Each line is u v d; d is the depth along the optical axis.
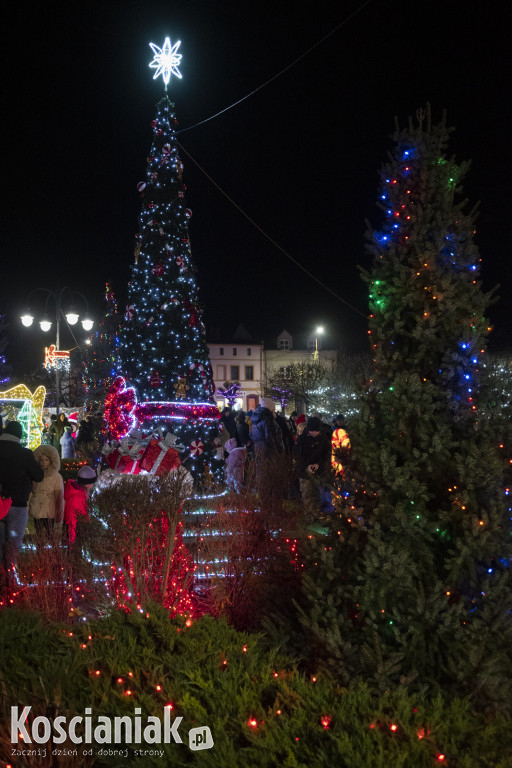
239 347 69.19
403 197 3.82
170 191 12.89
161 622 3.69
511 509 3.41
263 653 3.55
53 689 2.96
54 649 3.54
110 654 3.35
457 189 3.86
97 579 5.58
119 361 13.07
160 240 12.69
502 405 3.67
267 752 2.50
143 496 5.47
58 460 7.07
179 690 2.98
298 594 4.12
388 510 3.49
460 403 3.61
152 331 12.51
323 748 2.49
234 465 10.19
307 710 2.78
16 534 6.55
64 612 5.05
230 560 5.50
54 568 5.38
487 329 3.71
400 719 2.65
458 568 3.28
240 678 3.12
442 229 3.69
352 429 3.79
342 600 3.54
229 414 13.39
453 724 2.68
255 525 5.56
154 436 7.65
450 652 3.17
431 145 3.81
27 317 22.64
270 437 10.13
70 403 32.59
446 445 3.52
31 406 16.64
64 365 33.25
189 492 6.11
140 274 12.70
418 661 3.21
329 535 3.76
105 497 5.48
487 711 2.97
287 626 3.83
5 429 6.73
